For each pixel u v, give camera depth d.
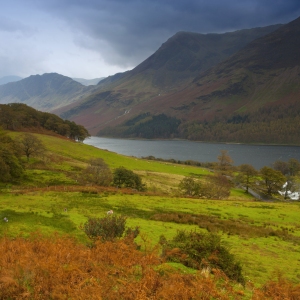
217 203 49.81
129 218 32.31
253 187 103.56
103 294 8.41
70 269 9.69
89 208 35.81
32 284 8.81
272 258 21.25
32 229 21.31
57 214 29.48
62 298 8.05
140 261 11.82
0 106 134.50
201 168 131.62
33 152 81.19
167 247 15.40
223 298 9.48
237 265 14.05
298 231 33.34
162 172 103.62
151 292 8.87
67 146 116.94
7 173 52.97
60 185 58.47
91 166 71.31
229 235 28.39
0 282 8.70
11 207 31.67
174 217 34.16
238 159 197.75
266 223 36.84
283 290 11.22
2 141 67.62
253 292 10.90
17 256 11.59
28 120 142.50
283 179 89.94
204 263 13.39
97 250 12.97
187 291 9.09
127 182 66.62
